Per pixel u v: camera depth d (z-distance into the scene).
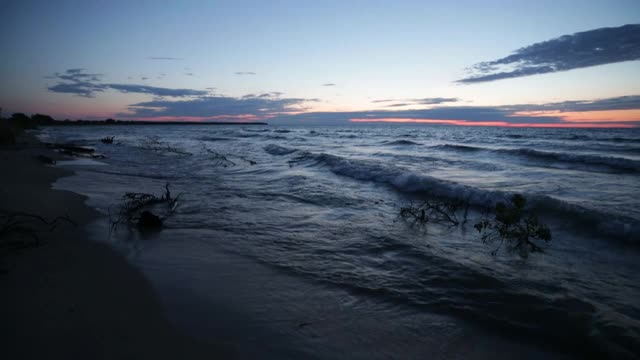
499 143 28.33
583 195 8.22
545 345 2.59
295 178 10.52
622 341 2.58
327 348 2.52
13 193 6.99
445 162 15.30
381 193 8.48
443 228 5.65
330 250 4.52
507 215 5.07
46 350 2.33
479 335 2.71
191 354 2.38
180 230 5.20
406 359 2.44
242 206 6.89
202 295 3.22
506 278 3.68
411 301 3.20
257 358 2.37
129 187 8.58
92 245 4.41
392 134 52.06
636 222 5.20
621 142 27.84
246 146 25.08
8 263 3.72
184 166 13.45
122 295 3.16
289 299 3.21
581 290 3.44
